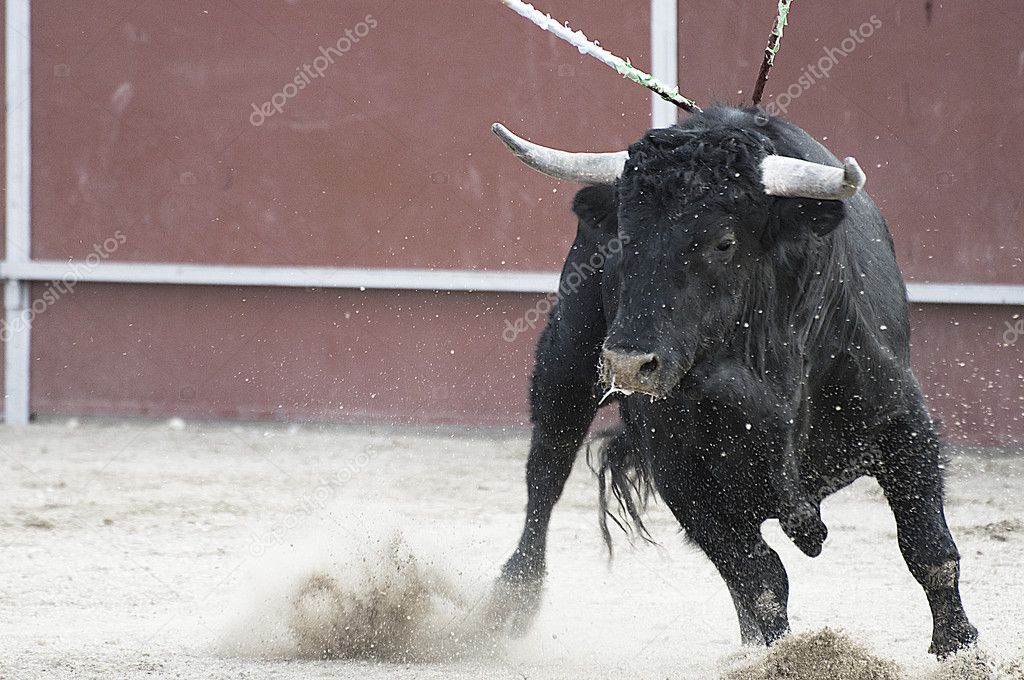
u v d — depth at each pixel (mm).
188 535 22812
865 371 13922
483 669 14258
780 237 12664
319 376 37531
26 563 20406
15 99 38250
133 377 38312
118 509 25297
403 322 37094
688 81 35125
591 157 14086
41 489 27500
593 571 20688
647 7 35281
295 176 37219
